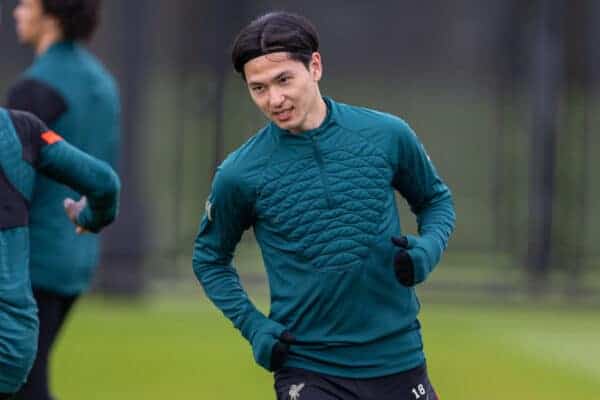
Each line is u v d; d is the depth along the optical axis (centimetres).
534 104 4181
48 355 1914
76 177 1530
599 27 4388
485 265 4603
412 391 1496
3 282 1438
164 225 4700
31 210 1897
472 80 4825
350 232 1458
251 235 4459
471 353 3384
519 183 4497
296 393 1477
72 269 1925
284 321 1491
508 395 2862
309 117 1459
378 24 4812
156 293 4275
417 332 1515
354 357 1471
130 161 4091
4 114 1480
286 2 4619
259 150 1475
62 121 1955
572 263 4275
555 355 3394
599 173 4647
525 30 4484
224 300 1512
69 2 1964
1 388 1465
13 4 4297
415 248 1435
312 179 1460
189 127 4775
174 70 4966
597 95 4550
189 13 4200
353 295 1464
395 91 4844
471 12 4797
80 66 1989
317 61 1448
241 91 4219
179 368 3092
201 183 4291
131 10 4047
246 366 3145
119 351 3303
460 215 4656
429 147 4831
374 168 1470
